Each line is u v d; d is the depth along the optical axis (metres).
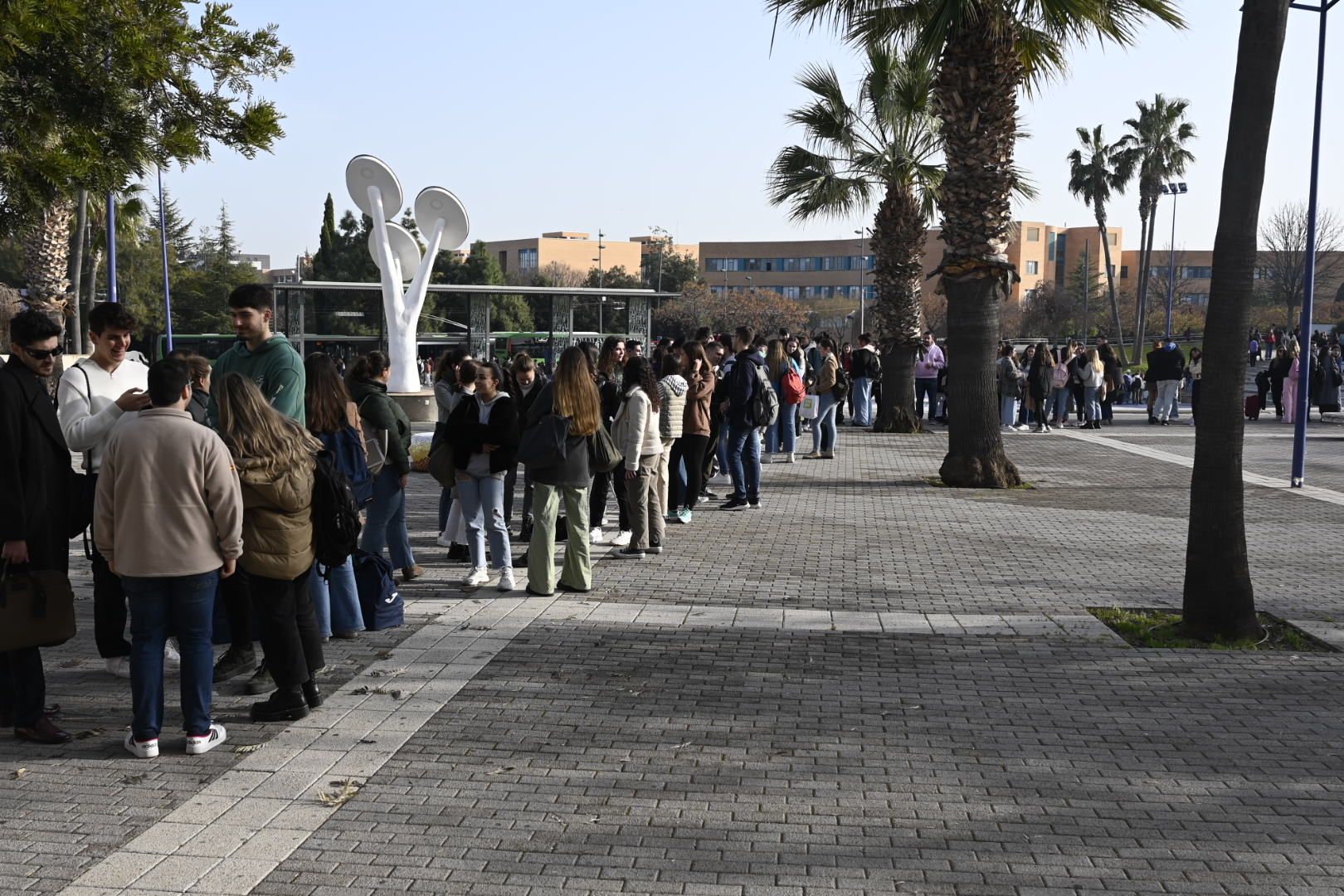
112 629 6.31
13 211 7.86
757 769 5.06
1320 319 88.12
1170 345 26.66
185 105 8.32
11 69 7.41
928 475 16.09
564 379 8.41
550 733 5.50
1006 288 14.84
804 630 7.55
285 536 5.49
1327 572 9.67
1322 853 4.26
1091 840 4.35
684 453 11.88
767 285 125.00
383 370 8.34
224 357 6.45
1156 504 13.62
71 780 4.89
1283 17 7.10
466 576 9.15
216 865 4.07
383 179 26.47
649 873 4.04
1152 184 63.25
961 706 5.98
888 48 15.94
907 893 3.92
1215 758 5.25
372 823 4.46
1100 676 6.56
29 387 5.27
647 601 8.37
